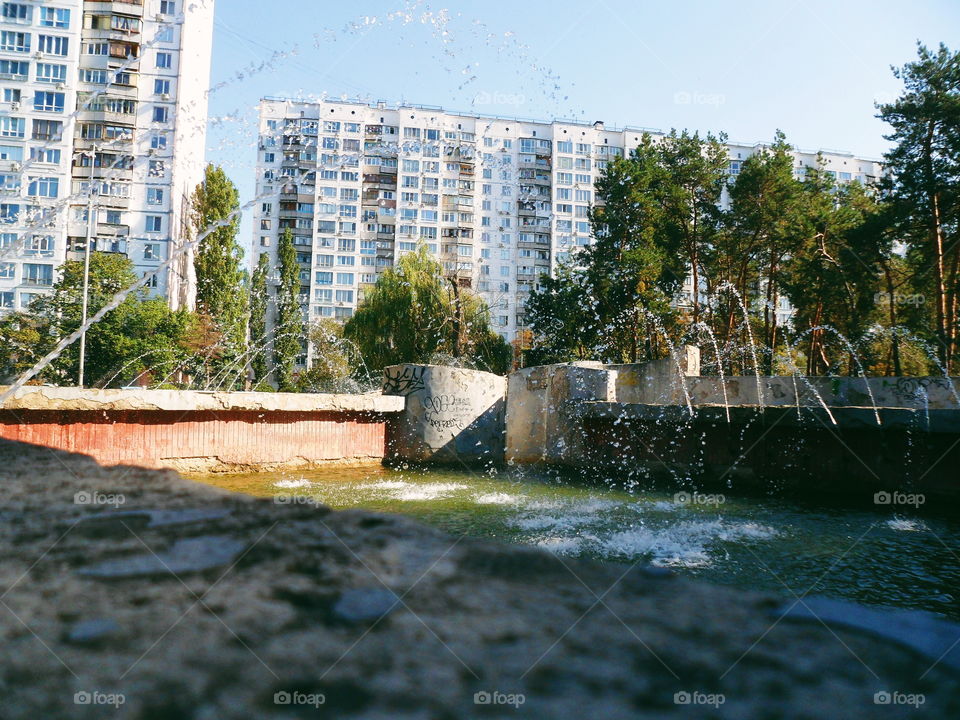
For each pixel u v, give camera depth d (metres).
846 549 5.95
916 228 26.75
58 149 51.06
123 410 9.62
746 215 33.88
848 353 30.38
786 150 33.28
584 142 86.75
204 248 45.59
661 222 35.34
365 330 36.22
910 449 8.71
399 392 13.61
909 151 25.42
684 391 14.50
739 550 5.91
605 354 38.00
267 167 81.50
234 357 42.69
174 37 54.34
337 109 82.31
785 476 9.98
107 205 52.28
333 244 81.44
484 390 14.34
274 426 11.55
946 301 28.22
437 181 83.69
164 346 41.59
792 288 32.94
